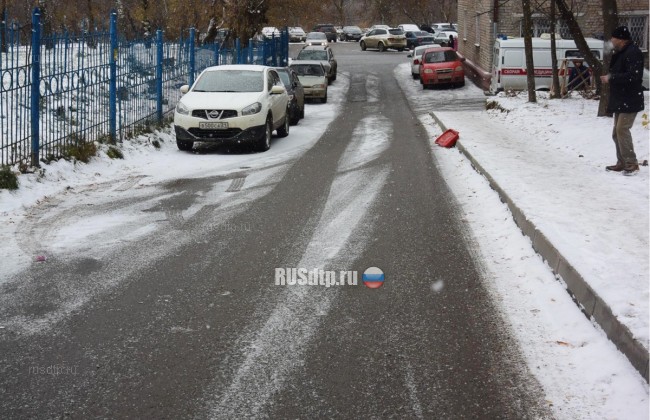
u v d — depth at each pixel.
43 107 11.77
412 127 19.86
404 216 8.79
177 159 13.96
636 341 4.44
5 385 4.29
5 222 8.32
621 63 10.34
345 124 21.02
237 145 16.11
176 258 6.96
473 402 4.10
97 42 13.37
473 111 23.91
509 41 29.05
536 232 7.12
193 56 20.48
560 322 5.31
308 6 36.50
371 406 4.06
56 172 10.94
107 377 4.41
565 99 23.39
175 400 4.12
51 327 5.20
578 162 12.10
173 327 5.22
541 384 4.32
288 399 4.14
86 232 7.93
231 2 33.00
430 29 71.00
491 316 5.45
